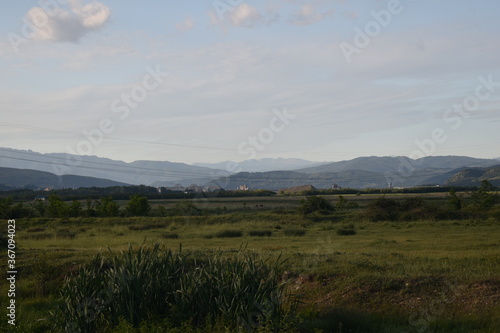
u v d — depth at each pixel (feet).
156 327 27.32
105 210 174.60
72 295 29.66
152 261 31.89
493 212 150.71
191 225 144.77
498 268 45.52
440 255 58.90
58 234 111.75
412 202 162.30
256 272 31.65
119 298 29.78
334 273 43.65
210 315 28.89
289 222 150.41
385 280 39.91
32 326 32.45
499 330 29.96
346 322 31.71
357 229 130.72
